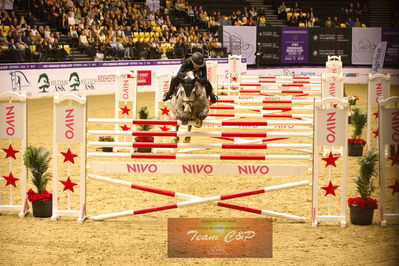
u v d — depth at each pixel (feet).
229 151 53.16
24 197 33.12
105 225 31.40
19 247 27.76
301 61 120.57
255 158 33.55
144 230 30.50
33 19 98.89
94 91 92.84
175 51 106.93
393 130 31.50
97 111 76.23
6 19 94.84
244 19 123.65
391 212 34.37
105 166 33.06
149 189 32.78
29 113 73.61
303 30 119.44
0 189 38.42
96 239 28.99
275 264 25.58
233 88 77.25
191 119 34.47
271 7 135.13
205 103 33.58
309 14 132.26
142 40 106.73
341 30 120.78
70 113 31.73
